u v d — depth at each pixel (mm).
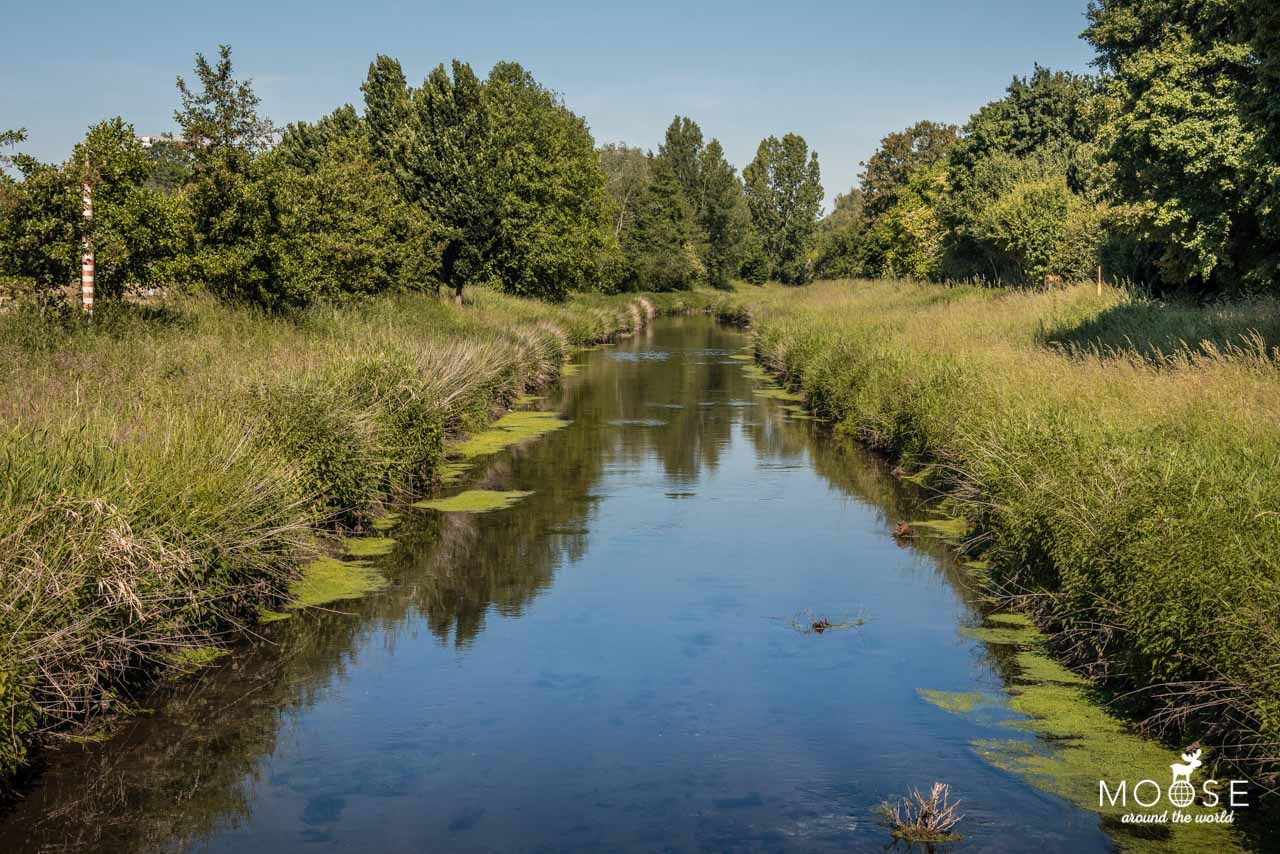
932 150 71688
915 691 7223
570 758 6211
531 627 8656
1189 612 6148
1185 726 6246
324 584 9898
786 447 18094
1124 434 9398
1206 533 6449
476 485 14820
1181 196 18875
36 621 6137
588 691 7258
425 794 5746
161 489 7852
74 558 6582
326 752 6297
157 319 16797
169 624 7410
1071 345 17703
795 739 6461
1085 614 7562
